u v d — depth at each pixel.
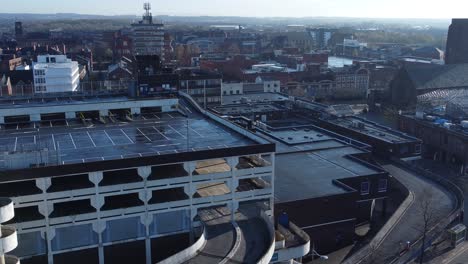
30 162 59.38
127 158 59.34
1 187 59.94
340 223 81.00
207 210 69.88
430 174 105.56
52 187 59.88
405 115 145.38
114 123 84.19
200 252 57.94
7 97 94.50
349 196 80.88
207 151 63.47
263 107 153.25
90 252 61.22
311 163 97.94
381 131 130.00
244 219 67.38
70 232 59.91
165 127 81.44
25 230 56.97
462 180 111.69
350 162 98.88
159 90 102.38
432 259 73.69
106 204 63.47
